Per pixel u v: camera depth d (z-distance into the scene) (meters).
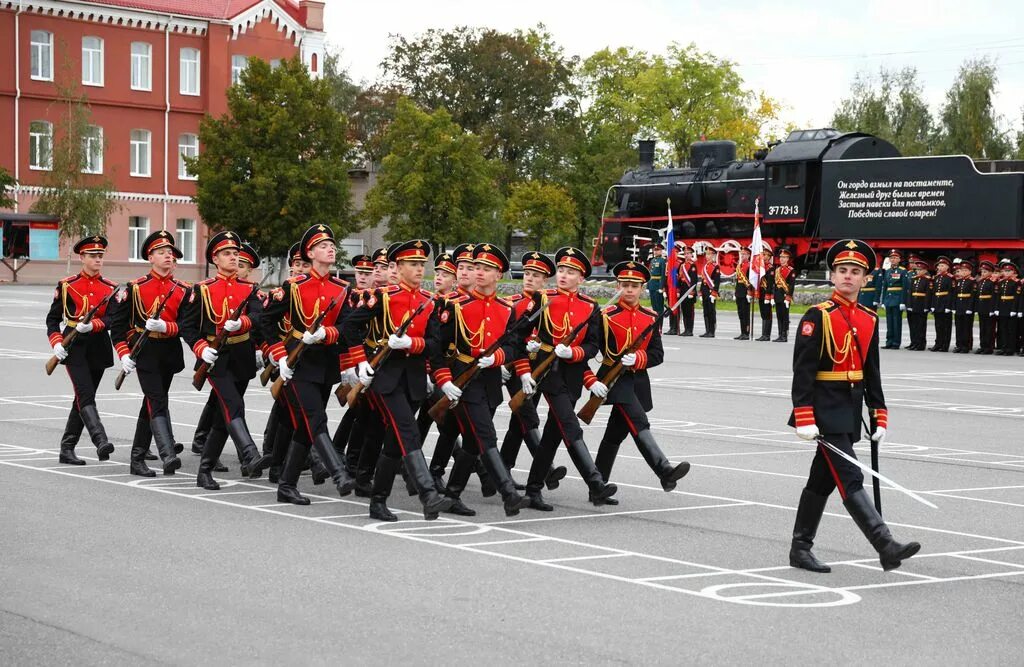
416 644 6.98
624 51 91.94
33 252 64.75
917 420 18.30
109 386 21.30
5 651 6.79
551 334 11.12
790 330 39.94
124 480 12.24
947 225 41.62
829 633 7.31
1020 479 13.19
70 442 13.12
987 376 25.69
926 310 33.34
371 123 88.12
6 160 66.25
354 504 11.32
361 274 14.70
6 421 16.62
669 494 12.04
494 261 10.71
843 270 8.86
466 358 10.73
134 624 7.31
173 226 70.50
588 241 92.00
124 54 68.69
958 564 9.20
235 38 71.25
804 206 46.22
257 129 63.19
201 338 11.77
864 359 8.97
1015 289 31.39
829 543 9.90
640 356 11.14
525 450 14.95
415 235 70.44
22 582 8.24
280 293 11.16
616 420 11.43
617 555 9.34
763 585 8.47
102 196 65.25
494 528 10.32
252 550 9.30
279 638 7.06
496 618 7.53
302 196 63.16
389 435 10.54
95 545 9.36
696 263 37.25
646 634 7.23
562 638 7.12
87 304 12.90
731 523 10.62
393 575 8.59
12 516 10.40
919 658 6.85
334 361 11.36
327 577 8.50
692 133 90.38
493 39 86.88
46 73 67.19
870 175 43.78
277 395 11.41
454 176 70.56
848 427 8.84
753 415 18.50
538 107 87.81
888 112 82.31
